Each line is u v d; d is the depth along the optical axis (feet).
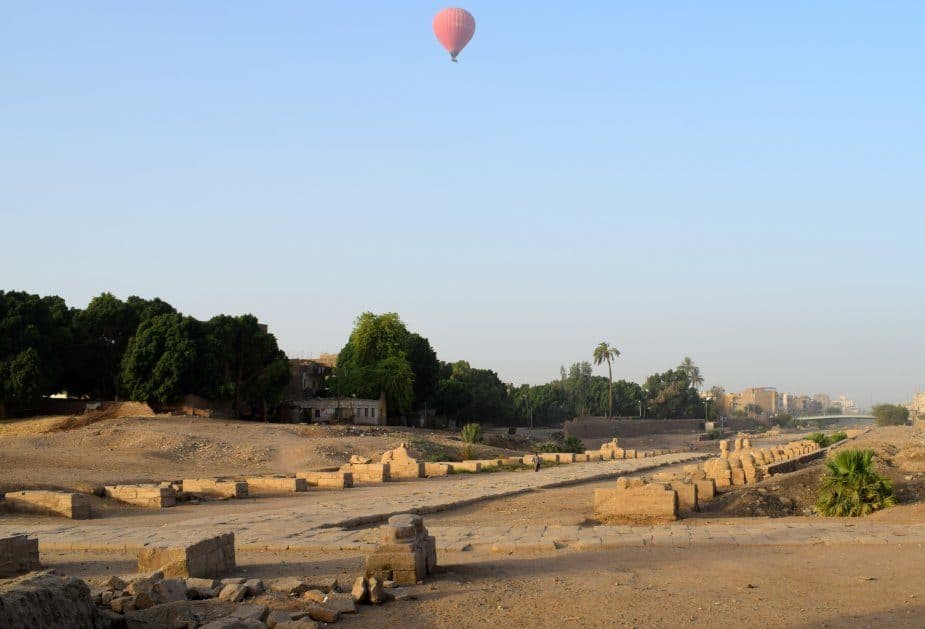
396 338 281.54
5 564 47.98
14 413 210.18
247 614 35.04
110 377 231.91
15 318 201.16
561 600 40.42
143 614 34.14
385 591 40.63
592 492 111.24
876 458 116.47
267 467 154.81
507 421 449.48
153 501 98.43
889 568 47.19
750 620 36.45
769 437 469.16
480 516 87.71
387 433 216.74
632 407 560.20
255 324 238.89
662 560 51.67
